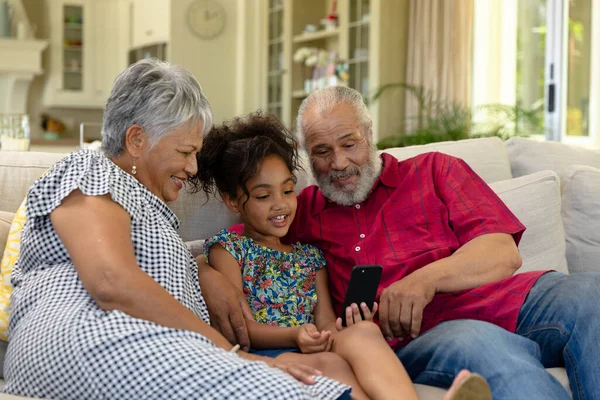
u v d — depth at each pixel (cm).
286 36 639
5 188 189
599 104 485
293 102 638
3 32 683
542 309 165
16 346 135
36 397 130
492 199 188
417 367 159
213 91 689
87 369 125
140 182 155
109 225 136
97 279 132
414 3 555
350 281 161
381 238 187
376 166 195
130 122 152
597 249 230
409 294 164
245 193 179
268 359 145
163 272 146
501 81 547
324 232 193
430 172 194
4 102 714
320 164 193
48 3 734
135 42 726
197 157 186
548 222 218
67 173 142
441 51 545
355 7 578
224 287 166
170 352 125
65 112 773
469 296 176
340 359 150
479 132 521
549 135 488
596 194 233
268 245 184
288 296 179
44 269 144
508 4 538
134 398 122
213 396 119
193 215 200
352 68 579
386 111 559
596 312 157
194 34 679
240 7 689
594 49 482
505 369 140
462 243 184
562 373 161
